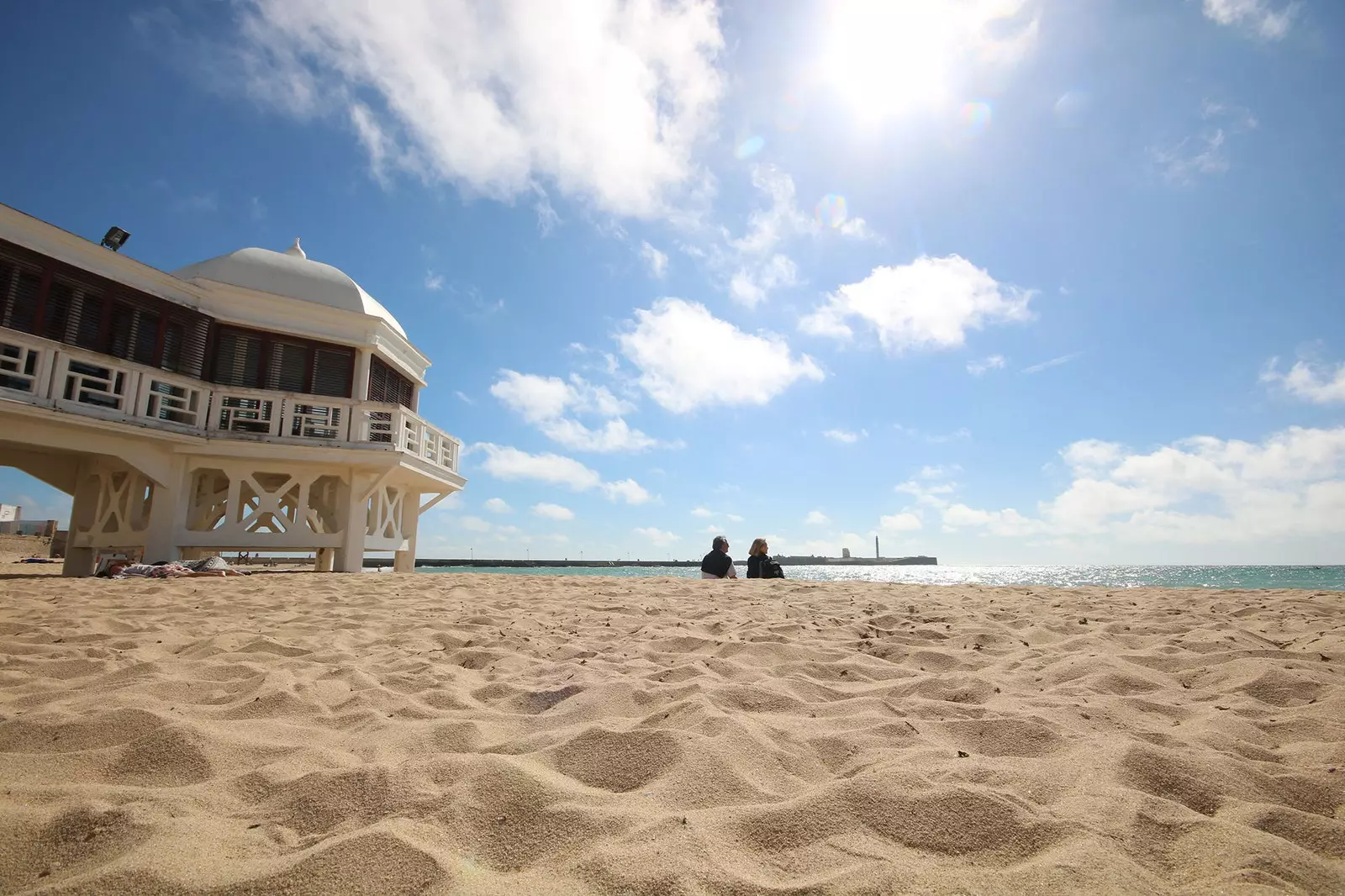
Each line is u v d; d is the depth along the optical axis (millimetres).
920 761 2295
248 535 13344
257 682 3354
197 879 1546
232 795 2076
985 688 3371
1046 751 2488
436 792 2037
